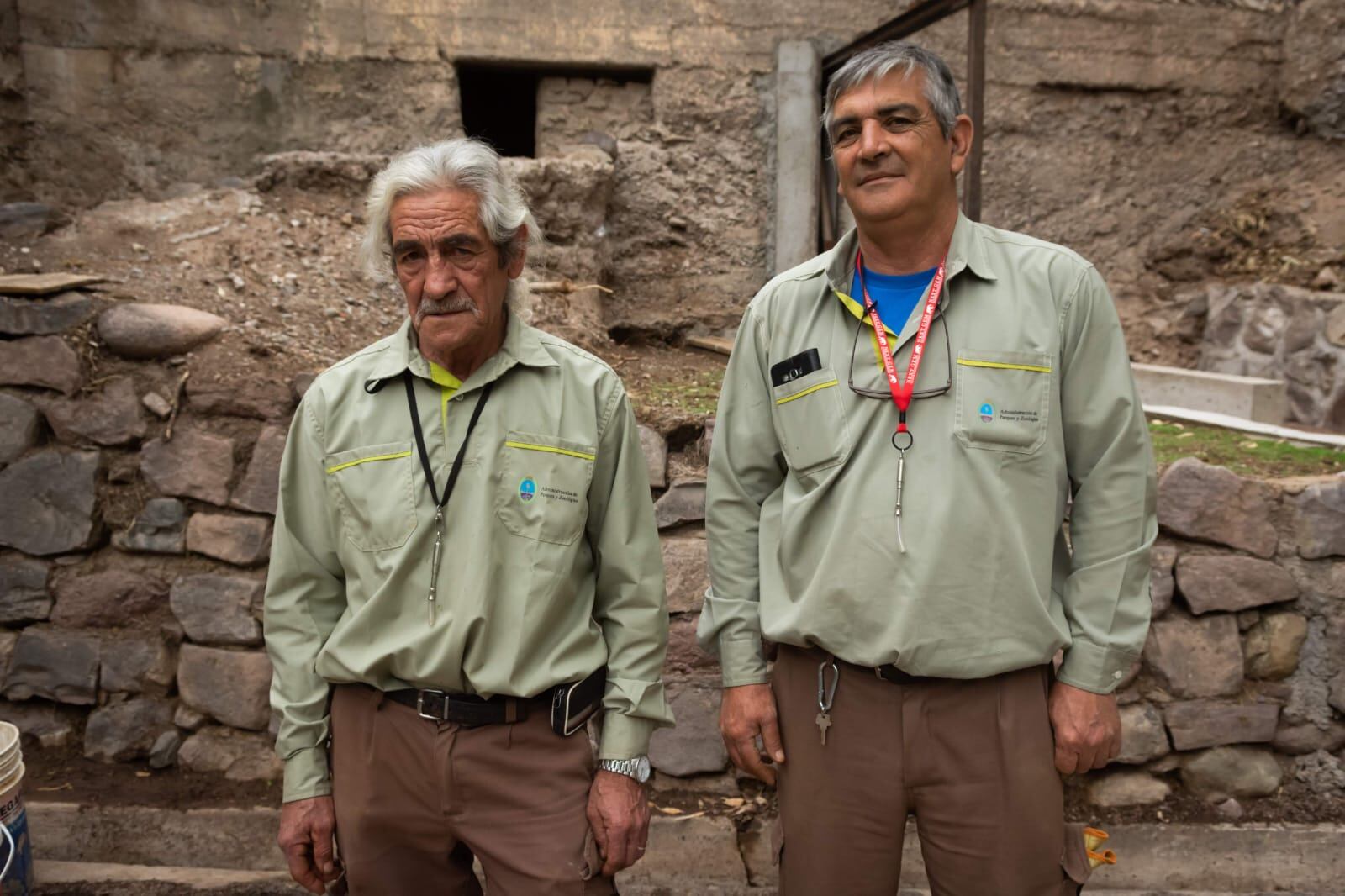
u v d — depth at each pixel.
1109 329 1.74
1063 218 5.94
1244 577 2.92
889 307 1.82
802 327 1.85
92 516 3.12
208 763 3.07
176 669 3.12
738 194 5.69
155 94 5.34
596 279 5.01
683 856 2.83
